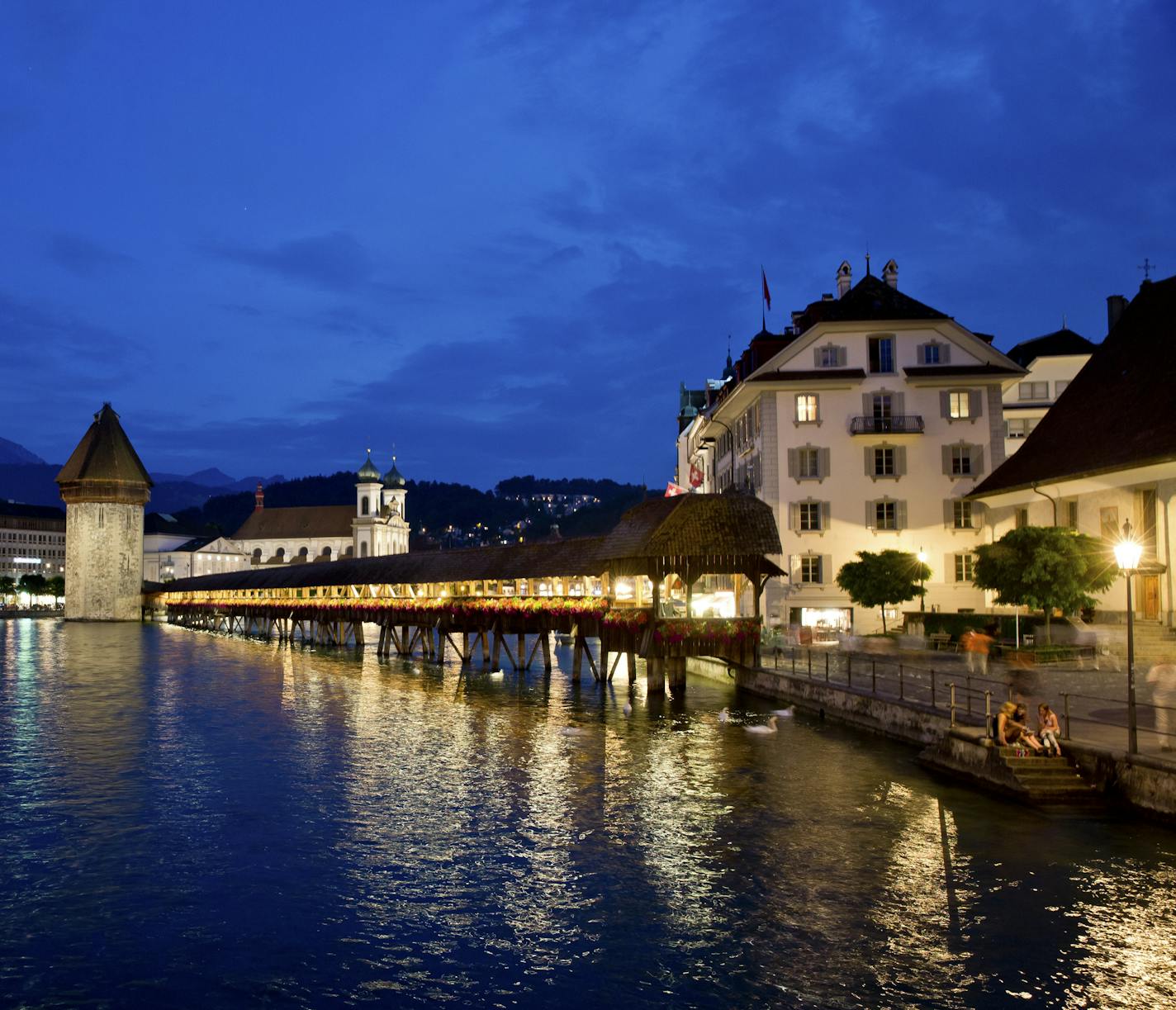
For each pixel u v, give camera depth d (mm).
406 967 14023
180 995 13250
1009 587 37656
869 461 55000
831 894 16359
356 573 80875
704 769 25875
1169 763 18547
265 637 102625
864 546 54750
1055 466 46469
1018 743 21656
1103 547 38250
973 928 14820
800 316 64875
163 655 73812
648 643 40375
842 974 13547
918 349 55562
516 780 25047
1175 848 17828
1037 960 13797
